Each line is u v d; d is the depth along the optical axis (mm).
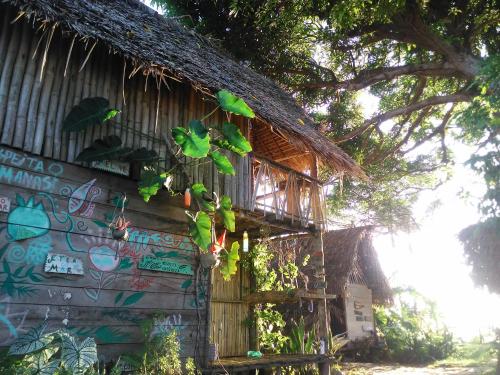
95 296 4949
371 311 15133
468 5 10602
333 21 10078
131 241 5461
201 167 6461
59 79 5016
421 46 11234
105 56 5566
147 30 6508
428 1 10641
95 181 5207
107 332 4969
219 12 12148
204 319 6098
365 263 15289
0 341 4125
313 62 12930
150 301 5500
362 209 16562
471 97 10523
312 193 8438
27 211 4531
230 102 5449
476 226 6363
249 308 8875
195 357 5844
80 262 4867
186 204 5652
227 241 8883
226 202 6188
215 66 7684
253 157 7402
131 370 5035
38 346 3932
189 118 6508
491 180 5934
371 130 13391
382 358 14055
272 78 13102
